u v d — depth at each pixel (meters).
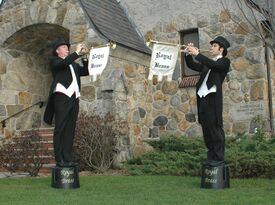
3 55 13.50
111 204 5.50
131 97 11.97
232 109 11.86
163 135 12.59
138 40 12.94
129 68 12.02
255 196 6.07
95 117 10.57
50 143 11.48
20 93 13.88
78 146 10.17
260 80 11.54
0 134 13.23
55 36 13.30
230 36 12.07
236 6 11.96
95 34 11.48
